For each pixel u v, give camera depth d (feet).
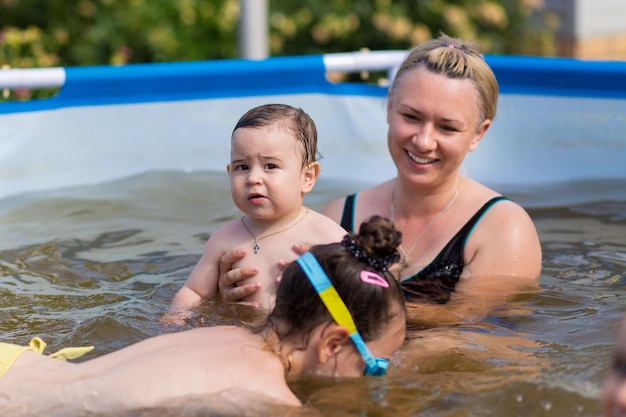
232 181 11.80
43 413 8.71
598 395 8.89
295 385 9.14
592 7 33.86
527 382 9.20
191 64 19.71
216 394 8.64
